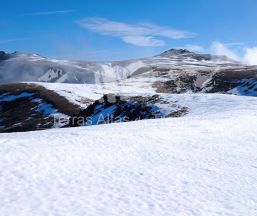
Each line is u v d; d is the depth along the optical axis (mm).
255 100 49125
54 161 19016
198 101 52875
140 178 17656
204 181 17812
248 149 25266
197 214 13539
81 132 28094
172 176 18344
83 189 15508
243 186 17250
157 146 24766
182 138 27656
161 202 14602
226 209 14211
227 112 41000
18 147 20906
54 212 12883
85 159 20078
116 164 19828
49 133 28516
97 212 13156
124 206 13938
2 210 12695
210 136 28781
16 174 16516
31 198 14031
